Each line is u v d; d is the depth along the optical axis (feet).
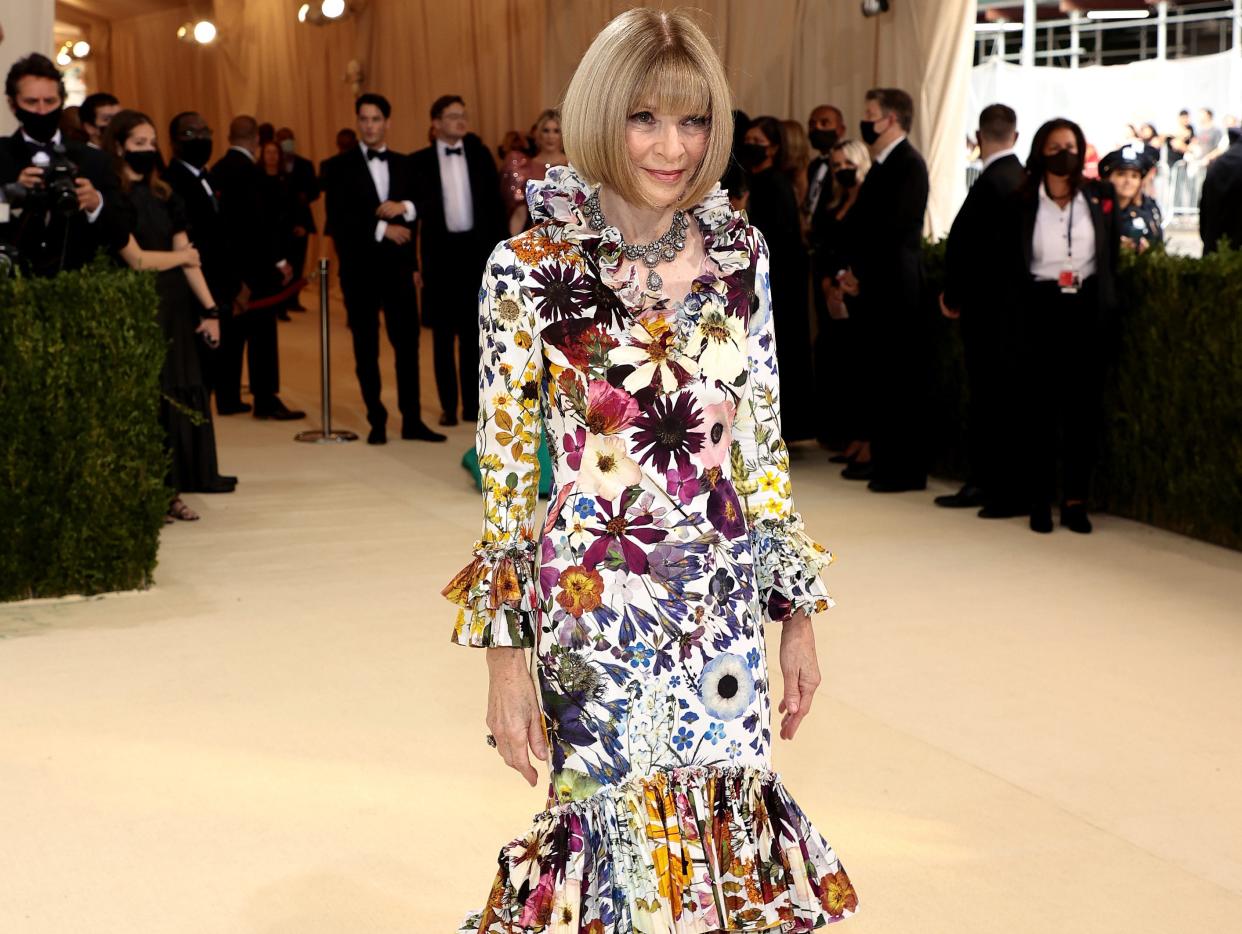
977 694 13.57
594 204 6.65
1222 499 19.42
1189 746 12.34
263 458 26.05
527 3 41.75
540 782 11.43
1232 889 9.78
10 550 16.51
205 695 13.46
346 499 22.50
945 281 21.42
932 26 26.53
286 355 41.16
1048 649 14.97
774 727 12.67
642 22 6.44
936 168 26.81
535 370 6.72
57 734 12.44
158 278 21.63
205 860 10.06
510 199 32.45
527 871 6.81
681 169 6.48
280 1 56.08
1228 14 25.86
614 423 6.63
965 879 9.84
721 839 6.77
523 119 42.96
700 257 6.82
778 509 7.09
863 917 9.27
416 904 9.45
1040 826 10.73
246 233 30.09
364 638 15.26
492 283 6.66
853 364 24.47
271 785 11.35
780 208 24.71
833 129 26.17
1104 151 27.68
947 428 24.31
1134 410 20.68
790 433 25.48
